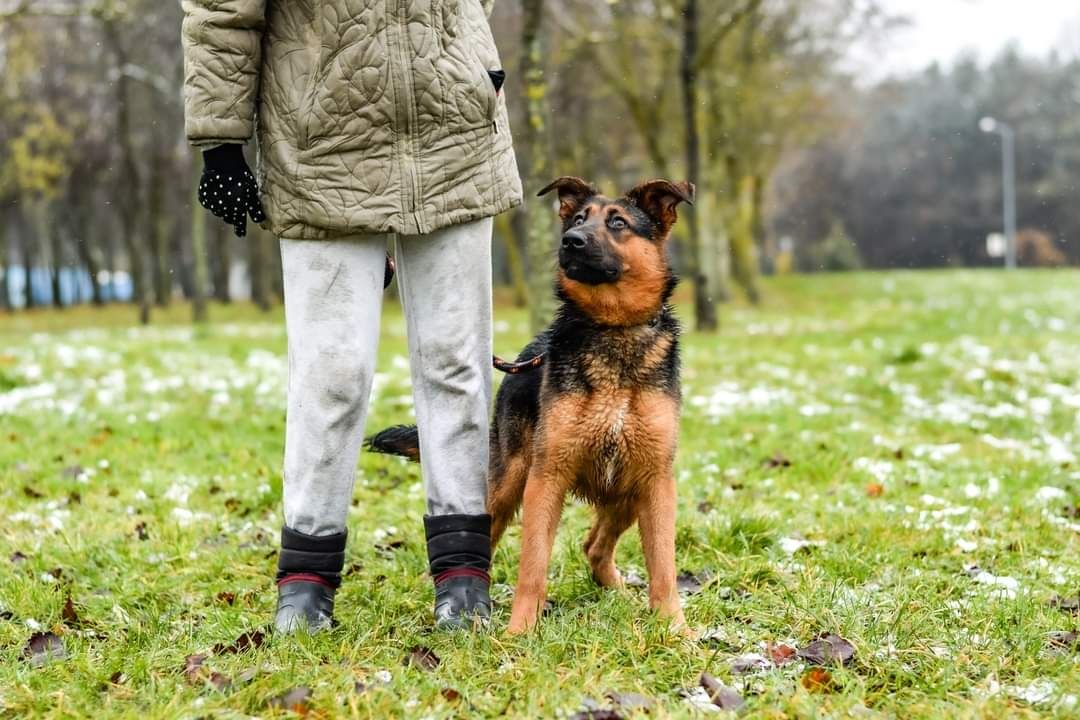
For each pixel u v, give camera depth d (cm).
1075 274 4678
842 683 354
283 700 338
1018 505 619
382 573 504
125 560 526
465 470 430
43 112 3391
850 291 3894
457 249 418
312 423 410
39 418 946
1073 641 399
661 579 430
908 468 738
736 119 3059
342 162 393
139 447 821
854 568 492
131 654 390
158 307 4769
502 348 1673
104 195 4994
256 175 421
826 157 7438
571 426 429
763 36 2733
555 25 2358
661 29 2283
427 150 399
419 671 367
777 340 1812
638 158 3700
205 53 380
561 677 355
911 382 1195
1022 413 964
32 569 511
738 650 398
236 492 679
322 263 404
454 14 397
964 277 4681
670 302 458
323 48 385
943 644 393
